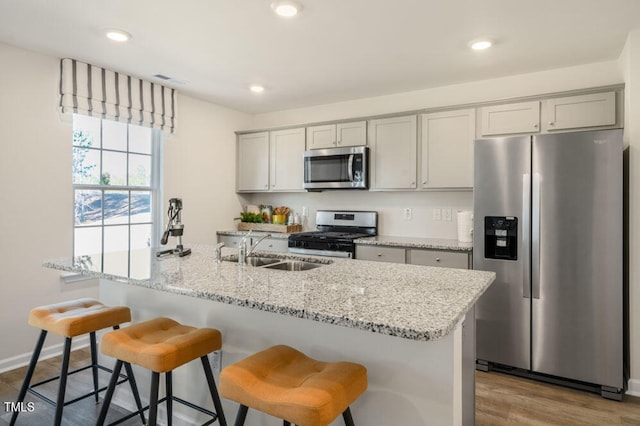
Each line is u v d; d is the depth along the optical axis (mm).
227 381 1283
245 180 4750
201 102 4359
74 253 3338
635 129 2568
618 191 2488
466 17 2422
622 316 2504
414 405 1397
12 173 2906
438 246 3260
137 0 2248
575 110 3051
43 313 1995
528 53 2992
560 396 2555
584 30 2594
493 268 2877
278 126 4742
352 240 3672
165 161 4004
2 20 2494
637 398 2531
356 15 2400
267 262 2635
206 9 2344
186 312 2055
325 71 3400
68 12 2389
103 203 3564
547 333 2697
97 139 3514
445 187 3543
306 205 4688
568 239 2623
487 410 2375
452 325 1191
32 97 2996
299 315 1311
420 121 3658
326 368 1354
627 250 2635
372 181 3910
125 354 1575
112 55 3082
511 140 2805
